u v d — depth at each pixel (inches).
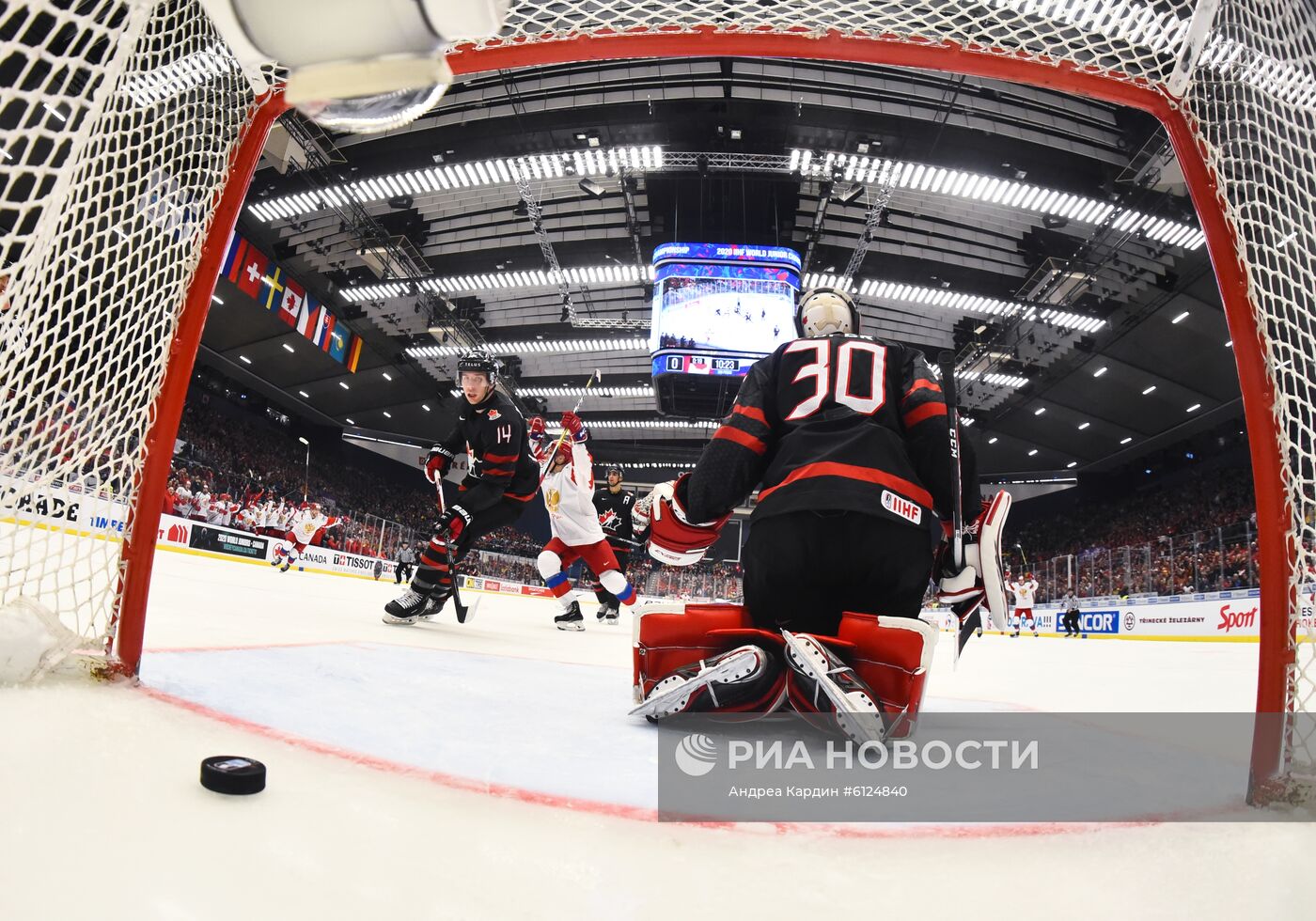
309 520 597.9
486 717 59.8
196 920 21.1
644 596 980.6
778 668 62.2
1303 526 43.1
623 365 962.7
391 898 24.4
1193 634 567.2
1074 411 978.1
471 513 168.2
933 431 69.3
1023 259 642.8
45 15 37.1
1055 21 52.5
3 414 45.0
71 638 46.0
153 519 51.5
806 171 543.2
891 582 66.8
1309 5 45.1
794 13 56.2
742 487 72.1
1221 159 49.2
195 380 1005.8
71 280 45.2
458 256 711.1
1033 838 35.4
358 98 20.7
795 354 73.7
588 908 25.5
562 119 525.3
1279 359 45.5
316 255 735.1
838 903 27.2
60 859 23.2
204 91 51.5
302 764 38.2
